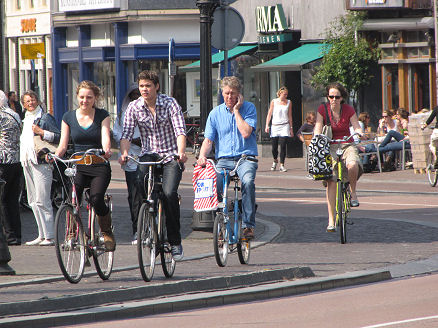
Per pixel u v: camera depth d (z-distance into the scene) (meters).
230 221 34.72
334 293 30.58
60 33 129.88
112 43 122.12
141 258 30.91
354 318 26.09
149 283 30.97
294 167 87.50
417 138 74.31
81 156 31.70
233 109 34.84
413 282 32.12
